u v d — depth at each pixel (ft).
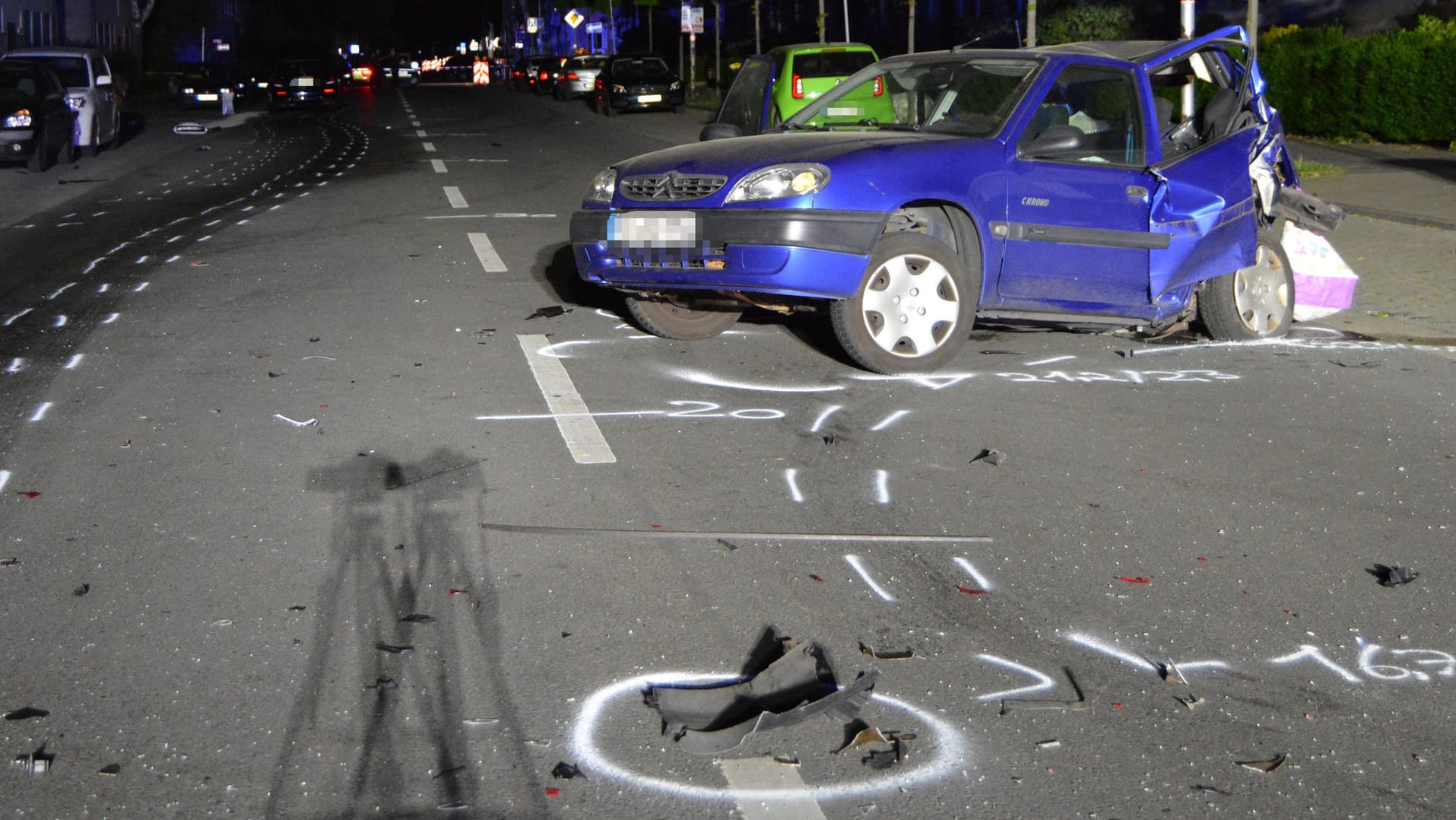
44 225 44.70
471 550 14.94
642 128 99.76
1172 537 15.67
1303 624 13.35
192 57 218.79
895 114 25.76
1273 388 22.76
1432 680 12.20
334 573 14.29
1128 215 23.44
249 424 20.02
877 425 20.15
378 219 44.93
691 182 22.20
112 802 9.99
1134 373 23.68
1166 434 19.89
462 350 25.04
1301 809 10.10
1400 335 27.30
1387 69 64.08
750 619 13.24
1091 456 18.79
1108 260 23.49
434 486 17.13
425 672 12.06
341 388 22.20
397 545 15.07
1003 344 25.81
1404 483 17.78
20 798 10.02
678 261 22.06
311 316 28.35
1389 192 48.57
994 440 19.45
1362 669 12.40
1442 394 22.52
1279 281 26.58
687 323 25.70
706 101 130.62
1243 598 13.96
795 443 19.17
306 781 10.28
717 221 21.61
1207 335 26.66
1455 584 14.38
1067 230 23.06
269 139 89.71
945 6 136.56
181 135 94.22
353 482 17.26
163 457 18.33
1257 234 26.08
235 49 250.98
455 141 84.23
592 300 30.01
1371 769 10.67
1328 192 49.24
